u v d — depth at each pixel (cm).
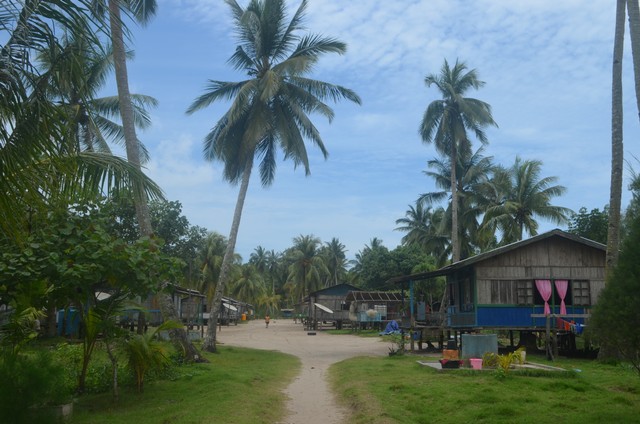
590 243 2277
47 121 650
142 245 1099
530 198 3681
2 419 643
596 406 1019
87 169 862
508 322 2244
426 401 1091
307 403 1166
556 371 1432
